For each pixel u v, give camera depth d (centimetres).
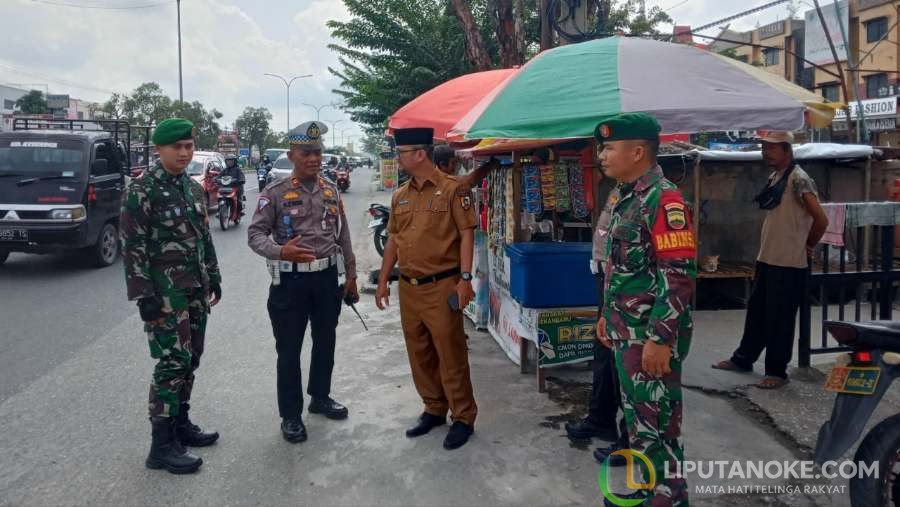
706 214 779
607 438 405
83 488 361
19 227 970
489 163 572
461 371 404
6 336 667
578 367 537
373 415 454
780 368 480
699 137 1388
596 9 961
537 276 481
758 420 434
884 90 2167
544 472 368
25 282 949
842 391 296
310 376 453
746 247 786
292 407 416
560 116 390
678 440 287
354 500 343
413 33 1580
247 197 2480
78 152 1036
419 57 1562
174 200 370
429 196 401
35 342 645
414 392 498
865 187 795
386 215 1112
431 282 399
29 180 999
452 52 1553
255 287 916
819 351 503
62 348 625
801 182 461
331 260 430
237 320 733
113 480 369
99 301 828
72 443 418
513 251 511
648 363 269
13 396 500
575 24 851
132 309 786
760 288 495
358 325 702
